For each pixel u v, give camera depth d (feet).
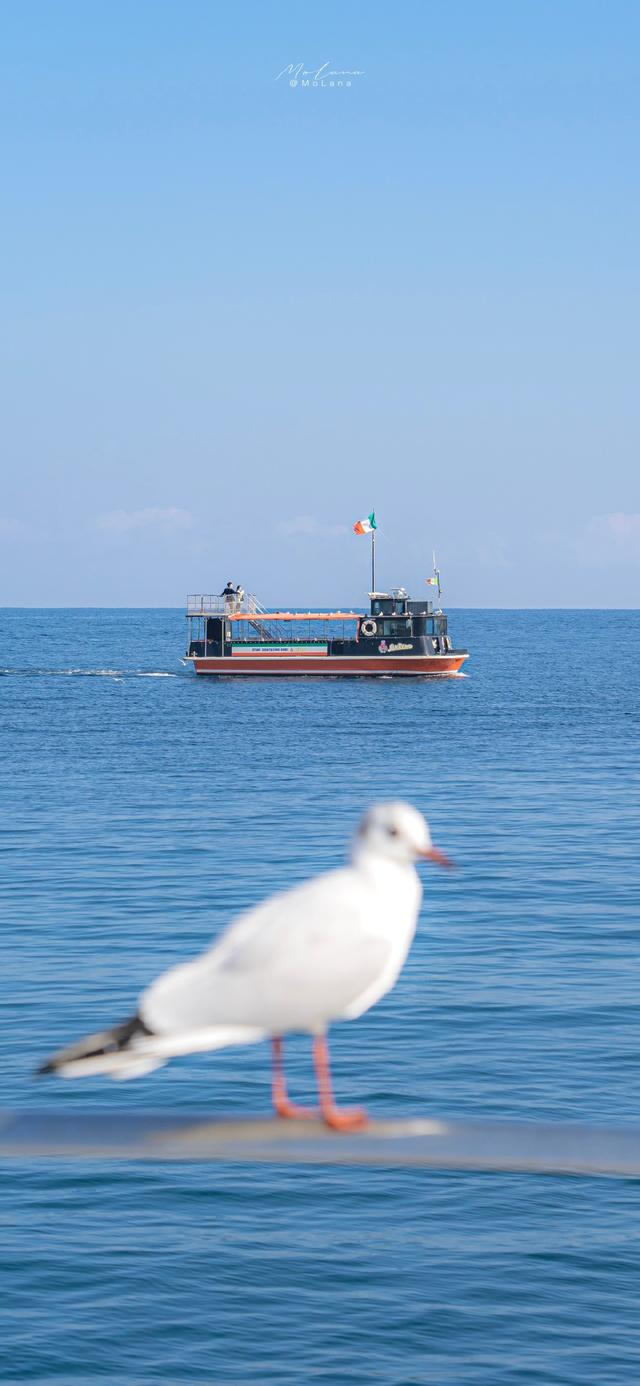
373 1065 79.51
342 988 14.58
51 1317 53.88
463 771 244.01
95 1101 73.20
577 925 120.26
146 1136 14.70
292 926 14.94
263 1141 14.75
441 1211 63.98
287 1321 53.83
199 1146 14.74
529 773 240.53
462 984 98.73
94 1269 57.93
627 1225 62.03
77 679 529.86
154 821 183.32
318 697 428.56
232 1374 50.01
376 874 15.56
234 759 264.72
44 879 141.49
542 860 154.30
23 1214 63.52
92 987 96.99
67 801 204.33
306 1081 77.10
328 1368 50.47
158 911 125.39
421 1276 57.31
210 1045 14.10
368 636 466.29
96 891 134.92
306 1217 63.21
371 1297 55.31
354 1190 66.39
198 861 152.35
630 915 124.36
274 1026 14.47
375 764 255.70
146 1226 62.18
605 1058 80.69
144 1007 14.28
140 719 356.79
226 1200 65.21
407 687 467.11
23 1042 83.46
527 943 112.98
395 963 15.15
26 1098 73.20
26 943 111.75
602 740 299.79
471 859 154.92
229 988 14.40
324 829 176.45
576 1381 49.06
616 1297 55.31
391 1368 49.67
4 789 218.59
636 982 99.09
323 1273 57.72
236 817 187.11
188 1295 55.11
